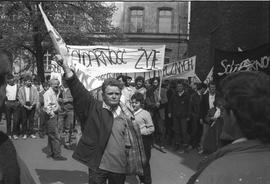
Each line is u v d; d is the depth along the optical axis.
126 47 12.47
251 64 11.35
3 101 2.45
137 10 49.09
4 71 2.41
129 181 9.12
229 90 2.22
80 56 11.86
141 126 7.89
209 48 25.09
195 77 18.19
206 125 12.36
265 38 21.44
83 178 9.01
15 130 14.79
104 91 5.43
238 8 22.69
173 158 11.59
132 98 8.16
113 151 5.32
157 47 12.77
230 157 2.15
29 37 26.23
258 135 2.16
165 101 14.00
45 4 25.31
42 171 9.54
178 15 48.66
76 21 27.67
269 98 2.14
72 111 12.90
